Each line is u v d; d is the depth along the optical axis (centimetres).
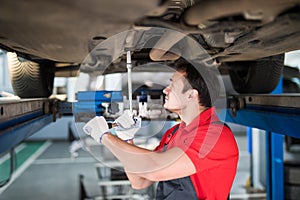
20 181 420
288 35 103
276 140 269
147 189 273
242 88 201
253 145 371
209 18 81
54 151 622
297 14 78
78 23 77
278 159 269
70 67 196
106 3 64
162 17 88
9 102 103
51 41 101
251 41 116
